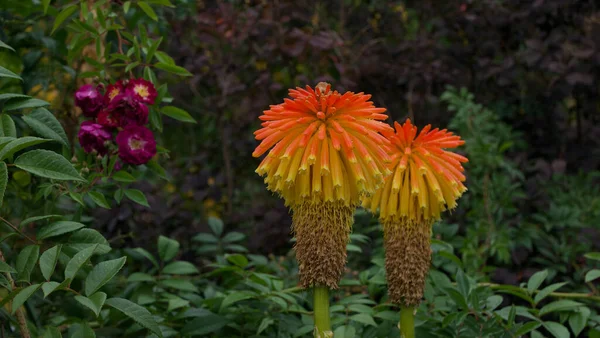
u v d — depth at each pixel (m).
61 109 3.91
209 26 4.95
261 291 3.12
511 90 5.23
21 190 3.62
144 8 3.24
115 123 2.98
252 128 5.30
